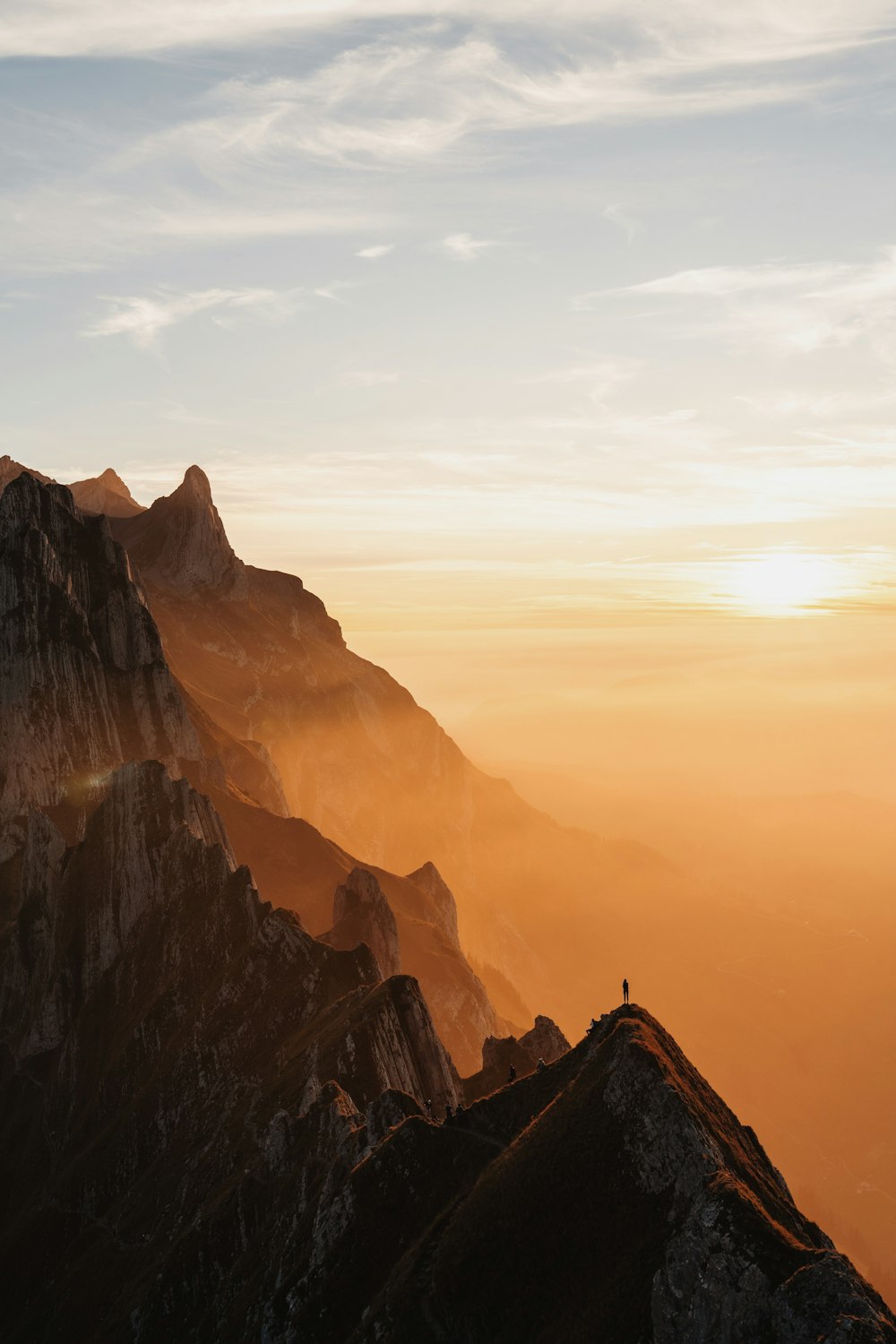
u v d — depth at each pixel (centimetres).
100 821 15988
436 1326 6688
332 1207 7838
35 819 16825
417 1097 10494
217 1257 9244
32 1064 15138
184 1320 9106
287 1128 9638
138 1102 12375
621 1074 6925
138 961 14488
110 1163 12131
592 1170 6688
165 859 15000
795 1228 6225
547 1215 6669
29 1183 13638
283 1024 12169
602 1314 6091
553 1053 12788
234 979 12800
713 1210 5825
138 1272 10375
